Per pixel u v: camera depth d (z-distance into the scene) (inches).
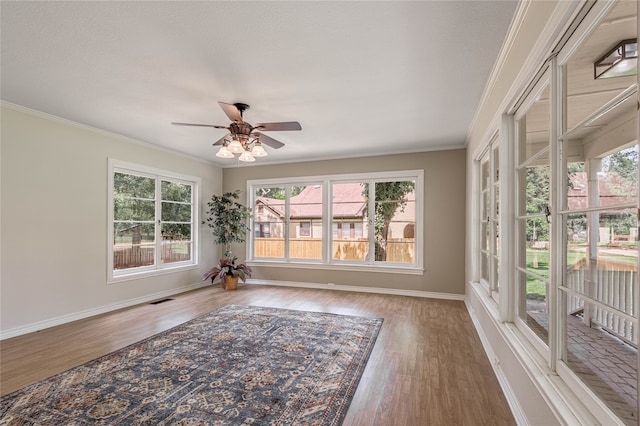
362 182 227.6
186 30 80.3
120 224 180.2
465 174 199.2
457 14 74.3
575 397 51.9
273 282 245.9
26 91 118.0
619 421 41.1
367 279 220.2
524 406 69.6
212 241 251.3
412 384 93.1
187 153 220.4
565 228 58.6
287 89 115.5
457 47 88.3
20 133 134.4
